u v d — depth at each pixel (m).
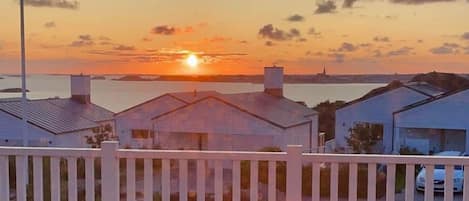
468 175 3.51
